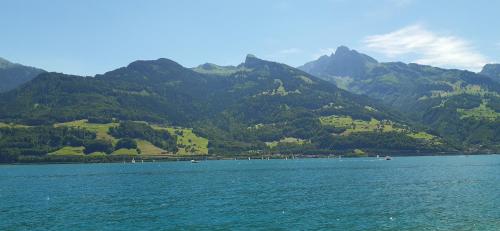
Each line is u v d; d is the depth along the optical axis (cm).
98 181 17500
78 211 9362
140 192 13025
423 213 8362
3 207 10131
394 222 7562
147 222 7969
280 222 7781
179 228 7412
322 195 11469
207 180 17200
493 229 6875
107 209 9581
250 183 15512
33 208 9919
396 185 13888
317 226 7381
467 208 8850
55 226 7750
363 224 7450
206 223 7794
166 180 17550
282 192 12350
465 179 15612
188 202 10538
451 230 6856
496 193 11212
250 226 7481
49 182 17388
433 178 16275
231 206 9744
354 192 12038
